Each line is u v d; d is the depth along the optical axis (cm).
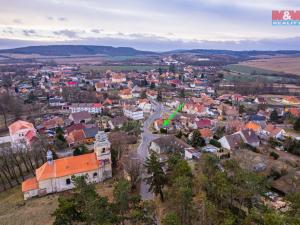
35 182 7206
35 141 10406
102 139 7706
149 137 11856
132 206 4747
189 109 17050
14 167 9394
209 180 5531
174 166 6450
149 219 4312
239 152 9369
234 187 5184
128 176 7288
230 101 19800
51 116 16112
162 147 9831
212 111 16575
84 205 4572
